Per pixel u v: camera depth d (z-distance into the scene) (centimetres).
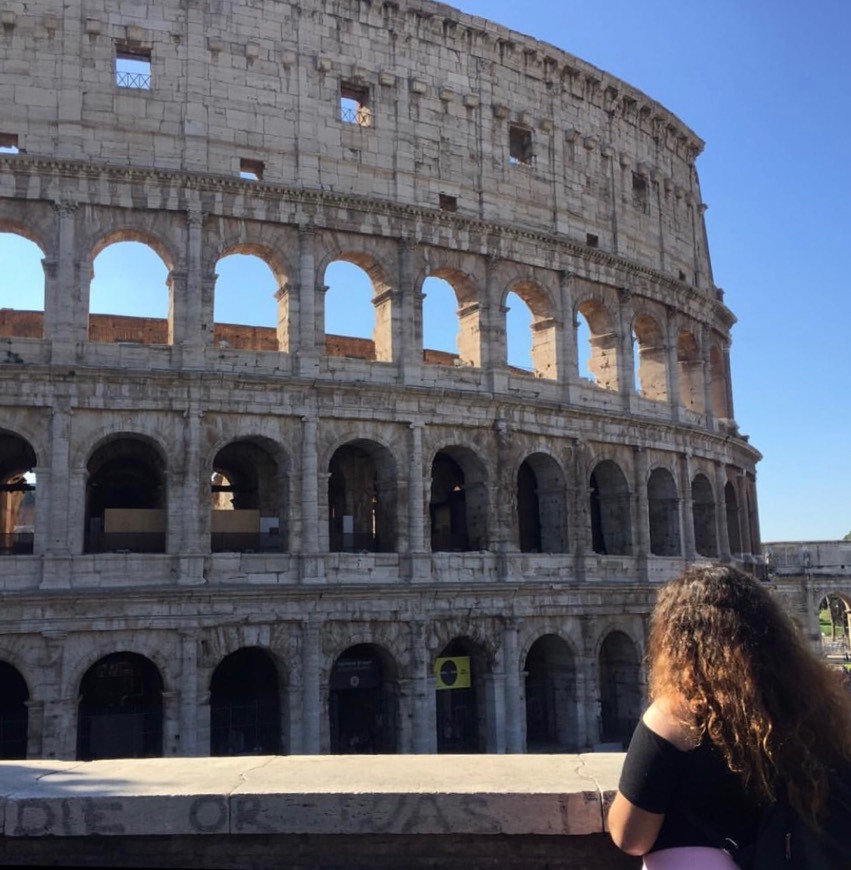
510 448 6238
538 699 6581
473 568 5962
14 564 4909
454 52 6556
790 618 871
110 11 5550
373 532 6525
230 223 5656
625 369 7119
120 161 5447
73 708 4894
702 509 7844
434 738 5631
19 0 5394
